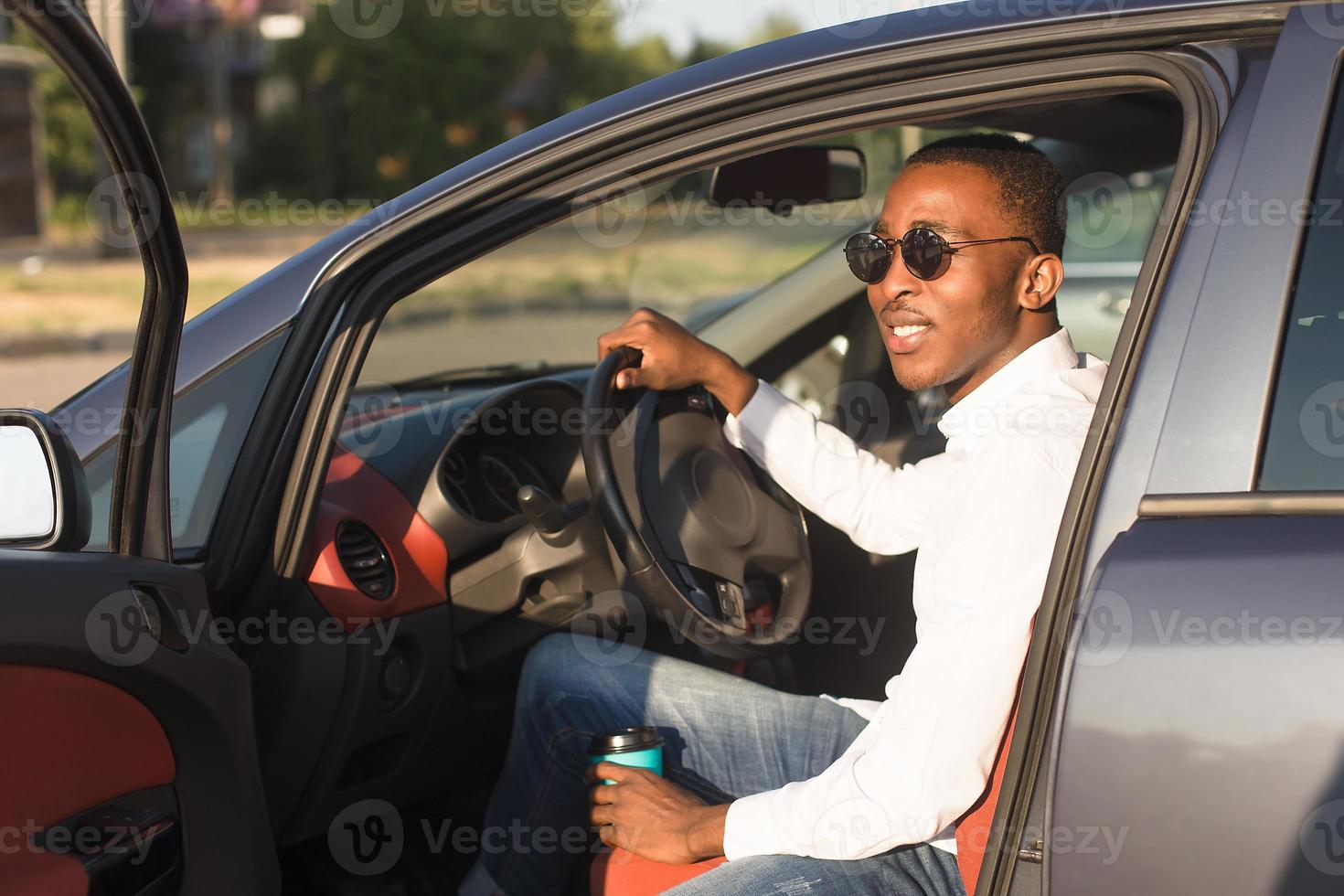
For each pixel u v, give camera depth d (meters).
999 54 1.45
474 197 1.63
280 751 1.74
